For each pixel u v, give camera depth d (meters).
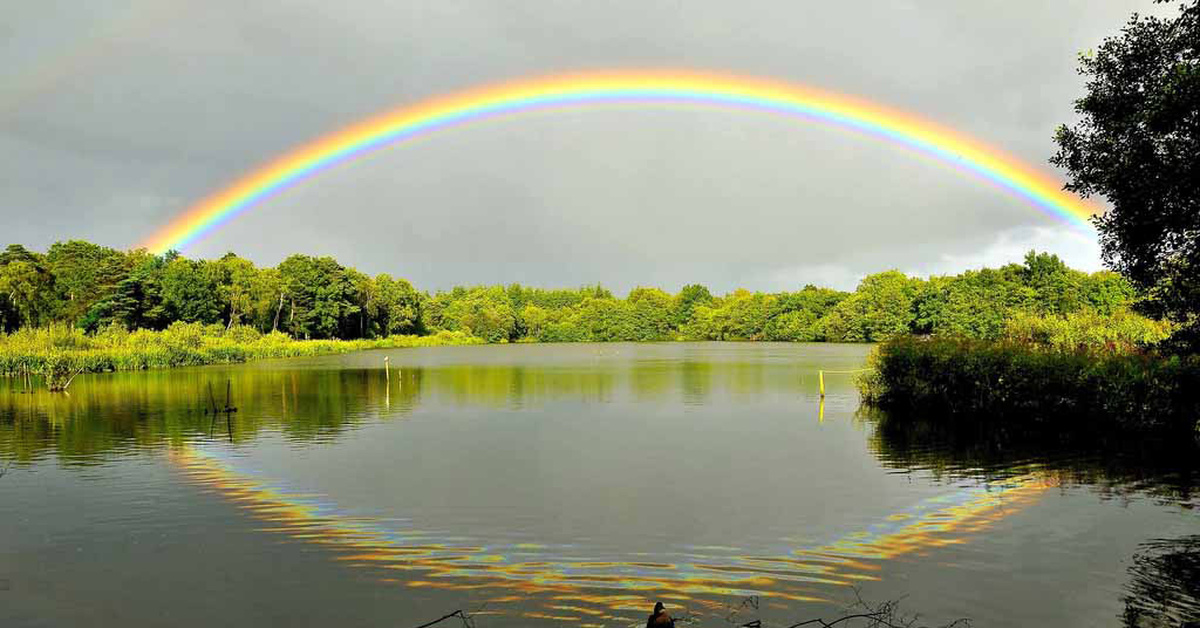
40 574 14.98
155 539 17.31
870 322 171.25
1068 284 110.31
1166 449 26.33
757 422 37.38
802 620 12.21
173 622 12.62
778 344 190.00
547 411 42.88
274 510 19.89
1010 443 28.95
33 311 118.19
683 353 133.50
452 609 12.88
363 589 13.92
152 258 139.12
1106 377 27.86
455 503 20.58
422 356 120.94
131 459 27.66
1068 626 11.87
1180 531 16.77
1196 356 24.78
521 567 15.02
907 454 27.33
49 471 25.31
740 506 19.94
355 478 24.05
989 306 117.00
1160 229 20.14
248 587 14.12
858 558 15.36
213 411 42.06
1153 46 20.58
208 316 128.38
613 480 23.56
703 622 12.15
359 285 161.25
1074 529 17.02
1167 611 12.36
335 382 64.38
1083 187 22.27
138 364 80.06
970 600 12.96
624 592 13.58
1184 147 18.98
